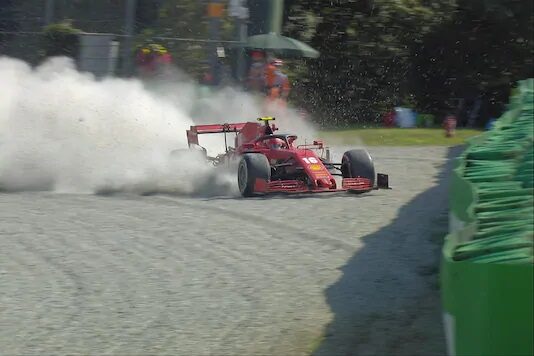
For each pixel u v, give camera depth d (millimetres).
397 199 41594
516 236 16609
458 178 23938
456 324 15953
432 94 98250
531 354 14164
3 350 20984
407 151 64688
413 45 97125
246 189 41312
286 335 21844
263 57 72438
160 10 63562
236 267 28656
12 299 25156
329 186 40844
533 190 20578
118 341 21562
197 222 36125
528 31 95875
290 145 42688
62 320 23266
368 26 92750
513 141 29344
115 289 26172
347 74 93875
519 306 14195
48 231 34406
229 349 20906
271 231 34188
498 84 96188
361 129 81000
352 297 25047
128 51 63344
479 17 95938
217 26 65938
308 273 27828
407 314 23172
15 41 62812
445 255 16562
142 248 31422
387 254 30172
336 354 20234
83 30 62625
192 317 23453
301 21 90500
